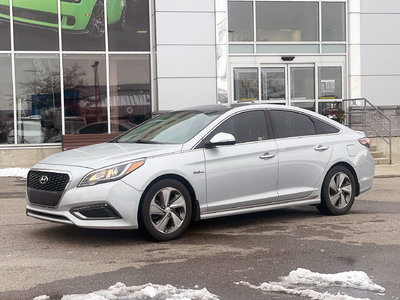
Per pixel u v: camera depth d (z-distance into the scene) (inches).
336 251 231.9
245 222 295.0
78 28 616.7
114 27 626.5
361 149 318.7
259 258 221.1
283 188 286.0
